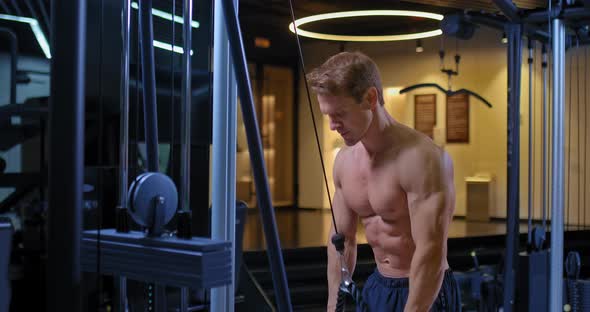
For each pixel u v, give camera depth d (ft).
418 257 4.99
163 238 2.93
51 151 2.67
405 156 5.07
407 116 36.06
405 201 5.23
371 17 33.55
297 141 41.88
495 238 26.25
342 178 5.69
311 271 21.76
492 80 33.86
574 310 10.10
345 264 4.89
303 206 41.70
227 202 4.50
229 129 4.50
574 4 9.53
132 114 4.03
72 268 2.68
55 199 2.67
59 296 2.67
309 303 20.53
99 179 3.75
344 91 4.76
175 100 4.42
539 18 11.42
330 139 24.56
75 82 2.66
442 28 13.34
